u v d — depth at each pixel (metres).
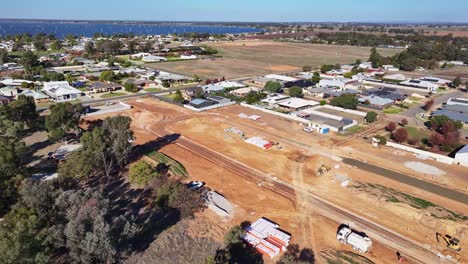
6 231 26.67
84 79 115.31
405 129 66.94
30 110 66.50
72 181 43.78
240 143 63.53
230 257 32.22
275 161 55.81
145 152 58.16
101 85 103.56
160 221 38.50
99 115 77.94
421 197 44.84
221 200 43.16
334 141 65.50
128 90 102.19
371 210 41.78
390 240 36.19
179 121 75.81
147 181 44.81
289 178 49.94
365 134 69.62
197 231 36.94
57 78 109.94
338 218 40.03
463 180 50.03
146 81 110.75
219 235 36.38
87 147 48.19
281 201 43.56
